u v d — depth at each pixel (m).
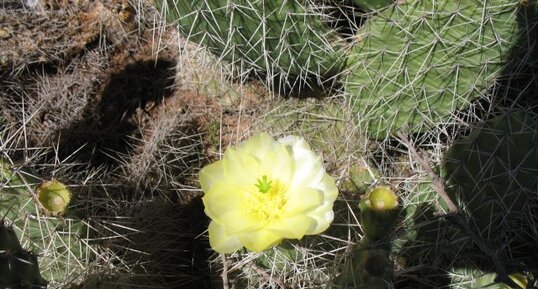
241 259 0.58
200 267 0.65
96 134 0.71
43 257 0.56
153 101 0.72
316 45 0.61
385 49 0.59
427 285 0.59
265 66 0.62
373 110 0.62
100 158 0.71
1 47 0.72
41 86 0.72
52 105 0.71
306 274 0.56
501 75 0.61
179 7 0.58
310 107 0.66
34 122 0.70
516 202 0.56
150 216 0.64
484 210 0.57
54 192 0.52
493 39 0.58
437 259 0.58
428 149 0.65
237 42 0.60
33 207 0.56
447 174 0.57
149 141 0.69
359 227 0.56
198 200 0.67
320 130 0.65
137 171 0.67
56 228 0.55
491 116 0.64
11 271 0.46
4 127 0.68
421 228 0.58
